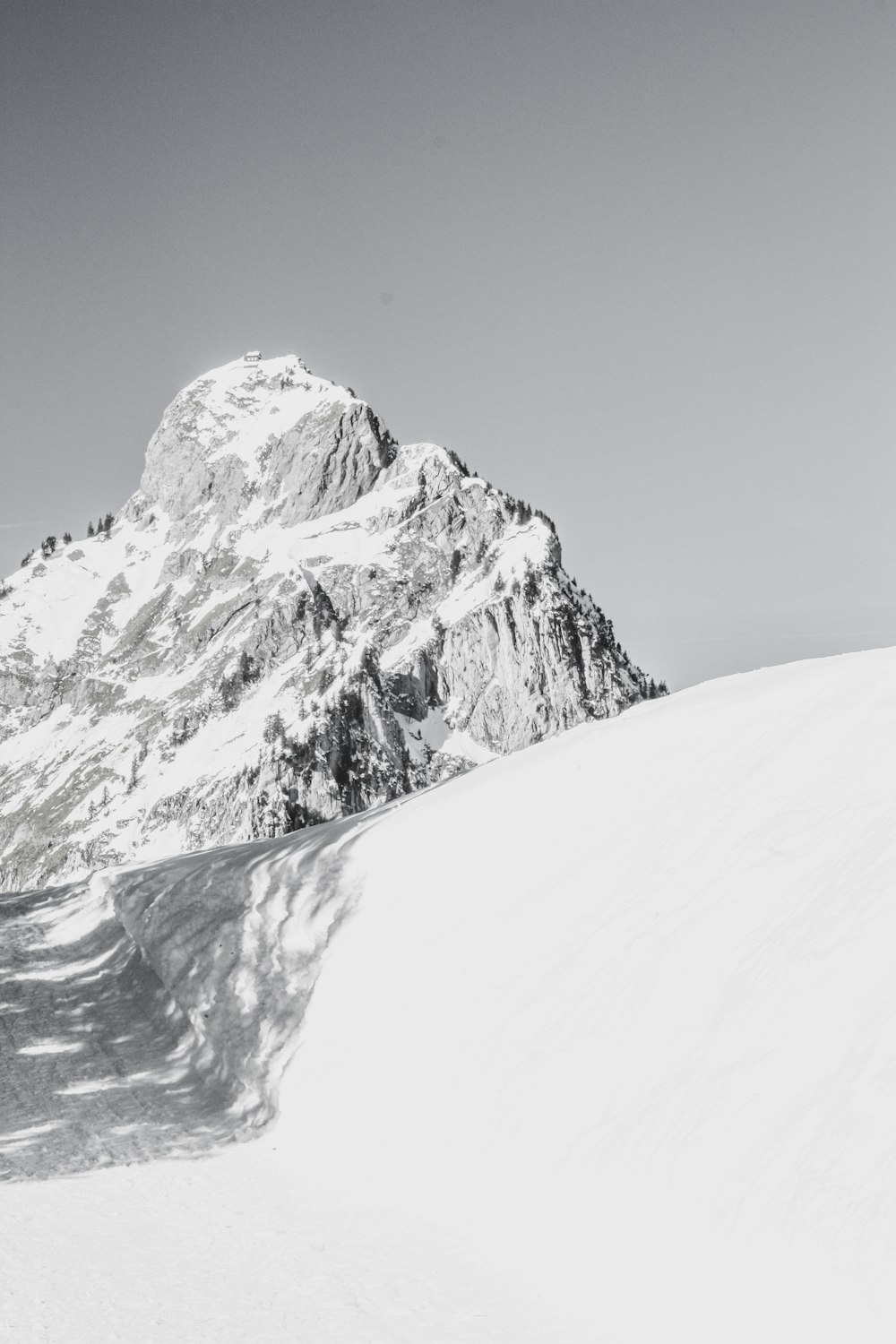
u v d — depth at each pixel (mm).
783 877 20453
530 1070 21391
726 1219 14703
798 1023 16547
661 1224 15562
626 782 29297
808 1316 12531
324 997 31328
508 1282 16234
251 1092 30375
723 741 27953
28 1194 25000
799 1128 14859
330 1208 21875
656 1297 14297
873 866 18609
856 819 20531
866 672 27172
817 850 20516
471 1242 18047
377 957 30594
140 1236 21625
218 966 35219
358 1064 27156
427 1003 26812
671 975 20328
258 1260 19453
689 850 24047
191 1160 27125
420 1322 15625
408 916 31094
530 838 30031
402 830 35812
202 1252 20312
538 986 23750
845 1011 15984
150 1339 16125
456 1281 16766
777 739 26016
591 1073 19922
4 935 45531
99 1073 33625
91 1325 16844
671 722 31141
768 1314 12922
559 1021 22047
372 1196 21812
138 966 39875
